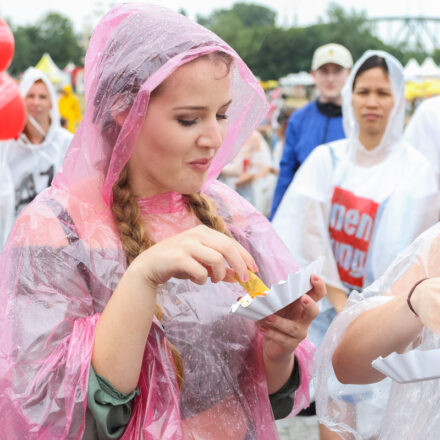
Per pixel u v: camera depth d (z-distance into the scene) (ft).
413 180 11.12
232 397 5.15
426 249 5.27
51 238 4.79
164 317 4.98
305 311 4.99
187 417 4.97
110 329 4.44
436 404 4.76
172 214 5.30
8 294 4.72
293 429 11.57
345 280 11.34
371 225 11.04
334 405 5.62
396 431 4.99
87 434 4.63
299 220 11.57
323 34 223.30
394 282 5.37
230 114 5.62
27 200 14.07
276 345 5.27
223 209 5.84
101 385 4.47
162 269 4.40
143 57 4.70
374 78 11.17
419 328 4.88
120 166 4.86
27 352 4.52
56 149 14.37
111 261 4.84
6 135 9.82
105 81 4.83
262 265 5.74
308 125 16.48
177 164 4.81
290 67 222.07
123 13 4.99
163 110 4.68
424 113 13.94
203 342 5.05
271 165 24.45
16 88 9.77
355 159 11.51
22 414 4.43
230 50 4.79
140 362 4.54
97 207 4.98
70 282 4.75
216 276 4.44
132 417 4.76
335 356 5.39
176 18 4.89
